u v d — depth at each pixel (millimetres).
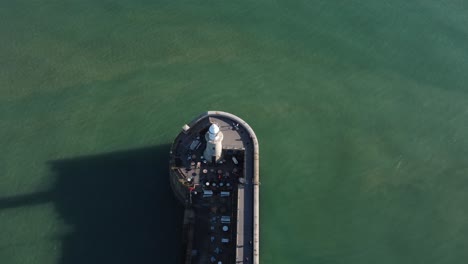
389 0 113875
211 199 73312
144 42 102812
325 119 92438
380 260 75750
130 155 84750
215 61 100188
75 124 88562
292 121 91500
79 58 99188
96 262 73062
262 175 83750
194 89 94875
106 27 105312
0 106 90438
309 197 81812
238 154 76250
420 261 76125
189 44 103000
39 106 90875
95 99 92250
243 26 107250
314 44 104875
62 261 73000
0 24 104500
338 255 75750
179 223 77188
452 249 77500
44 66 97312
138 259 73688
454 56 104312
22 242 74625
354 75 99938
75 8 108938
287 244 76188
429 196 83312
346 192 82875
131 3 110688
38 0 110125
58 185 80875
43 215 77312
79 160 83812
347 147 88688
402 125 92875
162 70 97875
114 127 88312
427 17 111688
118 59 99500
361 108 94750
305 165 85500
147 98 92812
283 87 96688
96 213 78000
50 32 103688
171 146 83562
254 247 65750
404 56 104000
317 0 113625
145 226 76812
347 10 112000
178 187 75062
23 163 83188
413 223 79938
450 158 88688
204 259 69062
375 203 81875
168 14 108812
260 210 79500
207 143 71875
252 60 100875
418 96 97500
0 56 98625
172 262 73438
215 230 71312
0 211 77250
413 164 87375
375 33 107750
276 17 109688
